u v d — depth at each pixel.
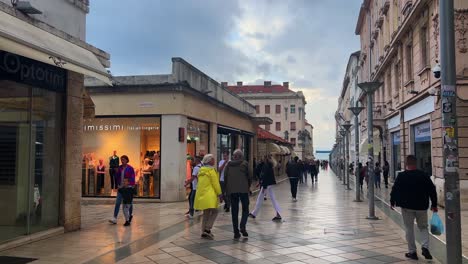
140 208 15.32
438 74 15.37
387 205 17.16
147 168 17.78
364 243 9.08
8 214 8.48
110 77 9.70
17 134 8.71
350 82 73.38
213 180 9.70
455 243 5.95
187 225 11.52
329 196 21.33
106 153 18.17
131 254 8.02
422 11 20.08
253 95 105.38
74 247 8.52
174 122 17.44
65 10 9.88
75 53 8.76
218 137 23.98
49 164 9.73
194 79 19.28
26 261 7.34
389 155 31.52
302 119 104.25
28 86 8.96
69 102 10.17
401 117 25.47
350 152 63.31
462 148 15.77
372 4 40.62
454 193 5.99
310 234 10.16
